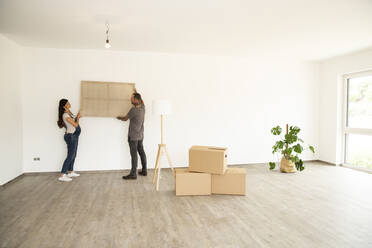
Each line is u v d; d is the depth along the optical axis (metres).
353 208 3.06
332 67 5.61
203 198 3.40
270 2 2.70
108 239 2.27
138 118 4.22
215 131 5.33
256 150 5.59
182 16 3.11
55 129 4.64
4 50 3.91
